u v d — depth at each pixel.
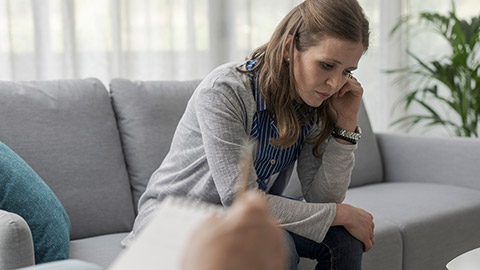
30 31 2.35
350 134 1.44
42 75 2.40
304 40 1.26
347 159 1.45
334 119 1.43
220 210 0.49
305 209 1.31
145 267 0.46
